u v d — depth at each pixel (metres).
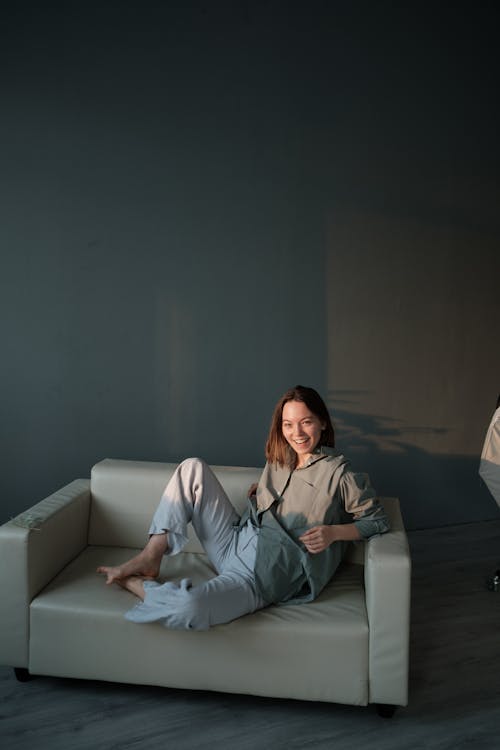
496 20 3.56
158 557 2.18
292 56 3.37
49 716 2.01
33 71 3.17
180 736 1.92
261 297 3.44
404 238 3.55
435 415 3.69
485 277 3.69
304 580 2.10
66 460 3.37
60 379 3.32
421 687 2.20
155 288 3.35
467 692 2.17
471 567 3.21
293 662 1.96
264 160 3.39
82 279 3.29
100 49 3.21
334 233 3.47
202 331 3.42
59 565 2.30
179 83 3.29
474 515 3.86
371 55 3.43
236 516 2.38
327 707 2.09
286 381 3.51
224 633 1.98
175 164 3.32
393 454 3.67
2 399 3.30
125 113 3.26
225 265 3.40
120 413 3.39
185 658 2.00
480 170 3.62
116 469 2.57
